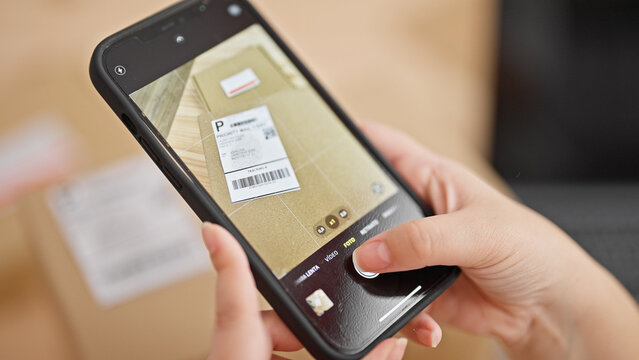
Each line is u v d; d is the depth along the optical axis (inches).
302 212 22.8
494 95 42.5
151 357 28.2
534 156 41.6
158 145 21.5
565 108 43.1
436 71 41.3
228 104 23.4
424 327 23.6
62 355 29.8
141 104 22.0
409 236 21.4
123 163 34.0
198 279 30.4
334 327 21.4
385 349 21.8
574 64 44.0
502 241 22.8
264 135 23.5
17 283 31.6
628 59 44.1
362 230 23.3
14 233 32.8
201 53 23.7
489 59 42.7
